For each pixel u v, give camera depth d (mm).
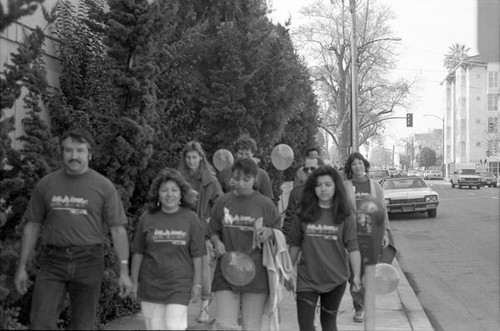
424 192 21406
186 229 4555
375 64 50062
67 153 4375
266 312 5090
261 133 11305
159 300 4516
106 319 6578
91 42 7785
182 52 9070
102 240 4535
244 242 4957
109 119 6531
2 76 6027
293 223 5207
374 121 54938
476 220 20547
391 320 7379
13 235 5152
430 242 15383
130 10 6684
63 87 7379
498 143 79875
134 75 6598
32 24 6820
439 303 8984
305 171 7266
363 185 6691
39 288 4379
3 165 5066
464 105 97562
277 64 10828
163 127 8328
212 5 10938
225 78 10125
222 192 6723
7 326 4531
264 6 12273
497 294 9477
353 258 5047
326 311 5203
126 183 6535
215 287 5031
